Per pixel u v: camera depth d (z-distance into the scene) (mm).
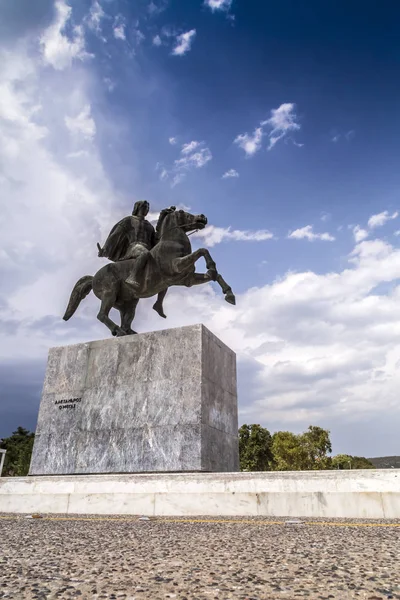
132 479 6574
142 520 5395
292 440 57375
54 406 9211
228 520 5227
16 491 7469
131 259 10242
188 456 7527
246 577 2314
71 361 9469
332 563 2641
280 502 5480
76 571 2498
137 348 8844
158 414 8062
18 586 2162
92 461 8312
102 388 8844
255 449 53375
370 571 2416
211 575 2367
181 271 9562
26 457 61750
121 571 2490
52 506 6945
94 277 10547
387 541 3395
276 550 3109
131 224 10828
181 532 4195
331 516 5195
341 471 5371
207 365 8367
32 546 3420
